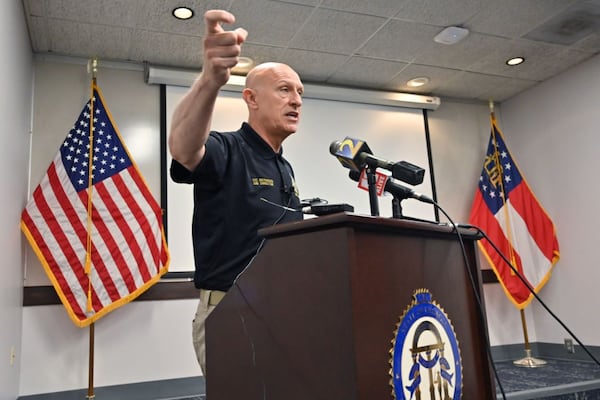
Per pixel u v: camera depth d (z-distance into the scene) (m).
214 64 0.92
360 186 1.15
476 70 4.30
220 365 0.94
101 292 3.14
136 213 3.32
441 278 0.96
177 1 3.06
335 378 0.75
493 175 4.58
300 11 3.25
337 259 0.77
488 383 1.01
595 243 4.17
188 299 3.62
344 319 0.75
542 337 4.60
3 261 2.40
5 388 2.53
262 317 0.87
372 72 4.23
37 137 3.46
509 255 4.37
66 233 3.13
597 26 3.64
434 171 4.69
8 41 2.44
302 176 4.17
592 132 4.21
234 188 1.29
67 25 3.25
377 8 3.27
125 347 3.38
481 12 3.39
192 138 1.07
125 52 3.65
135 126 3.75
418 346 0.86
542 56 4.12
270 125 1.44
